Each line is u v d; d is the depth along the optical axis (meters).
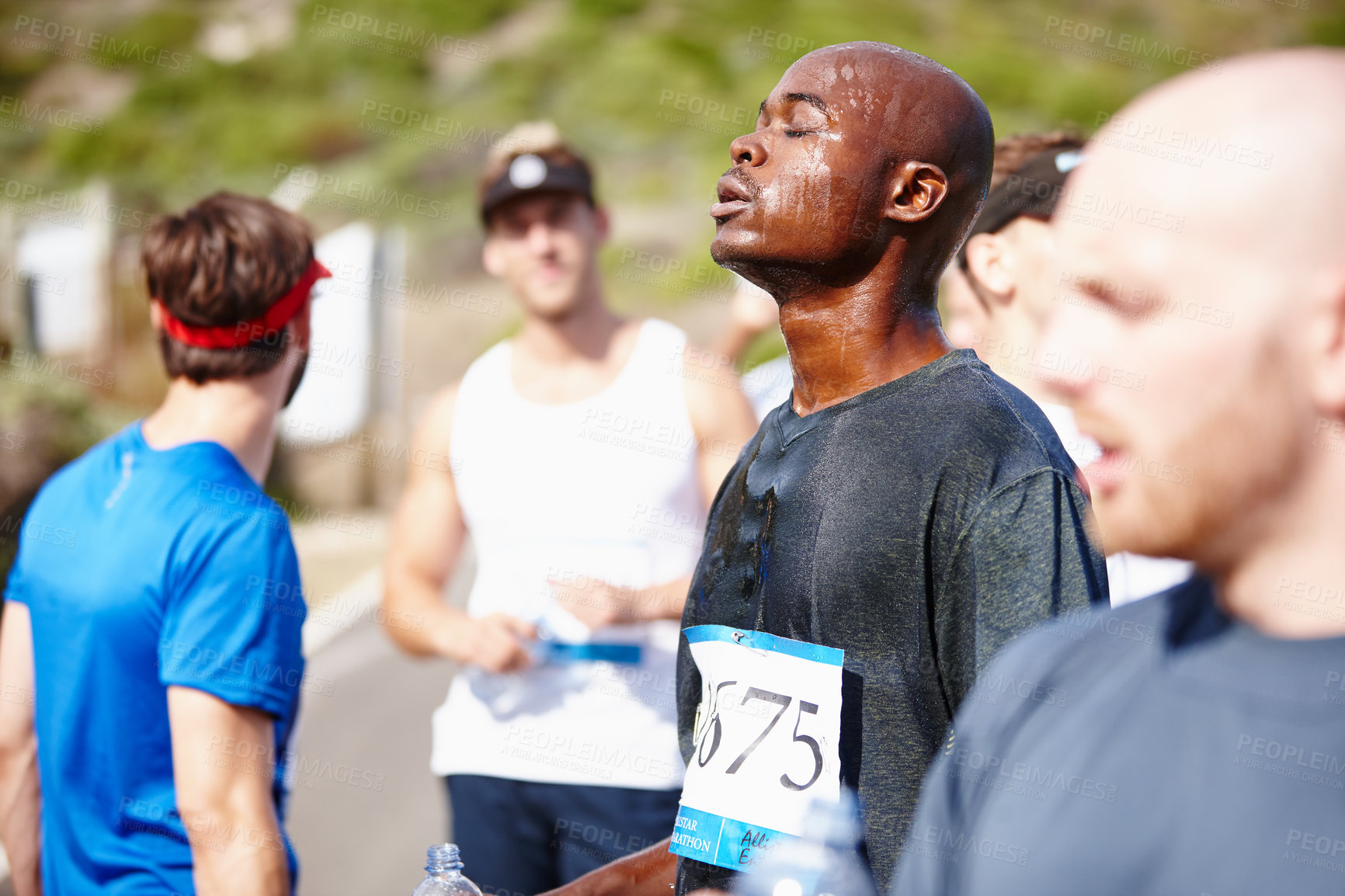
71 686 2.91
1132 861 0.94
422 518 5.14
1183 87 0.91
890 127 1.85
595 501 4.66
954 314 3.88
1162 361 0.88
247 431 3.17
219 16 62.31
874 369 1.92
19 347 19.59
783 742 1.86
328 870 7.79
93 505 3.03
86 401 16.62
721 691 1.97
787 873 1.77
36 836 3.25
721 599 2.03
